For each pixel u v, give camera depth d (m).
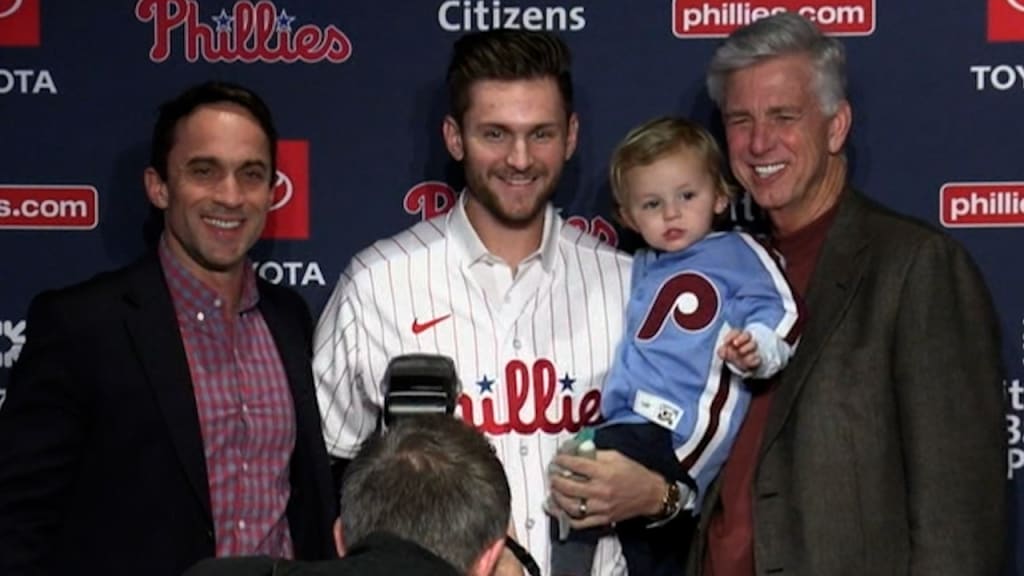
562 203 3.70
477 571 2.24
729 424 3.22
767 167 3.23
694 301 3.23
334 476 3.41
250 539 3.09
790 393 3.14
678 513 3.27
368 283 3.25
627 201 3.31
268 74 3.69
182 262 3.14
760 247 3.26
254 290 3.22
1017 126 3.62
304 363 3.23
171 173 3.12
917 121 3.63
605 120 3.67
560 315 3.25
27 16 3.67
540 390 3.21
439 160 3.69
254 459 3.13
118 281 3.10
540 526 3.19
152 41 3.68
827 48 3.24
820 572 3.08
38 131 3.69
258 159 3.12
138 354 3.03
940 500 3.01
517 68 3.11
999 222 3.64
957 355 3.05
